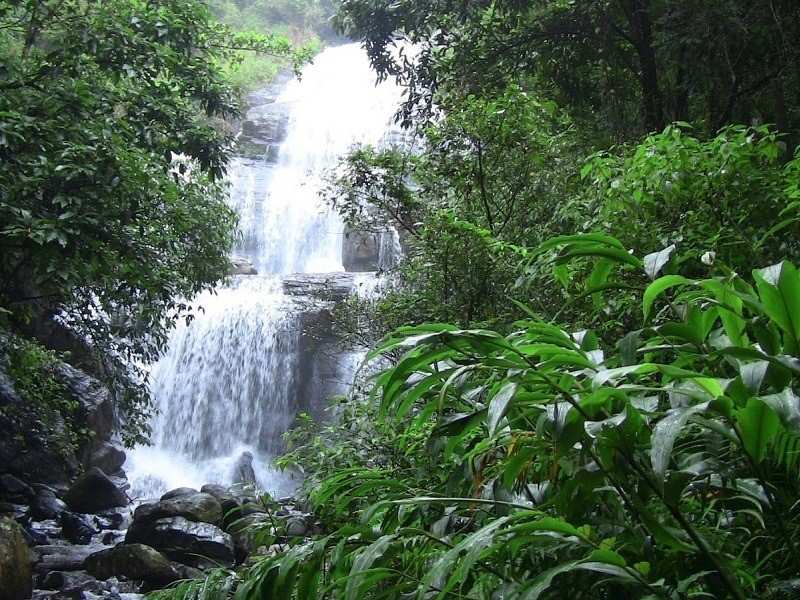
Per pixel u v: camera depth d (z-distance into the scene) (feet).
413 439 12.53
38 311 46.44
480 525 6.67
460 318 21.07
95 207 25.62
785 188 13.52
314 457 16.42
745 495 5.41
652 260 5.96
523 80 38.04
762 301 5.02
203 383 57.31
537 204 24.40
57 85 27.37
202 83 32.78
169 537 31.71
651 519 4.98
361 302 26.94
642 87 32.22
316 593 5.78
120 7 30.86
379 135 91.40
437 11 34.19
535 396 5.43
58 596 28.02
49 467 42.39
